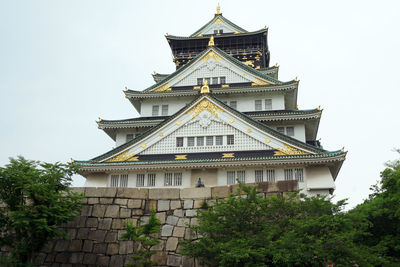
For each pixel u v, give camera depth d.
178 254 20.83
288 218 16.97
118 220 22.41
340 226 15.95
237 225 16.94
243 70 44.88
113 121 41.06
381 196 22.78
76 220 22.64
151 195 22.78
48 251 22.17
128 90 44.25
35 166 20.67
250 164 30.88
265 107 42.41
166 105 44.50
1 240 18.81
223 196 21.72
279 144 32.31
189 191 22.42
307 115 38.41
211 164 31.19
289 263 14.84
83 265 21.66
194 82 45.59
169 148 34.12
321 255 14.83
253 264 14.98
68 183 20.84
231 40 56.75
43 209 18.42
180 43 57.38
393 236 21.16
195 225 19.86
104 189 23.23
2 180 18.92
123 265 21.27
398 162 23.78
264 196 20.77
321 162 30.22
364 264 15.30
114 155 33.94
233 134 33.69
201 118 34.66
